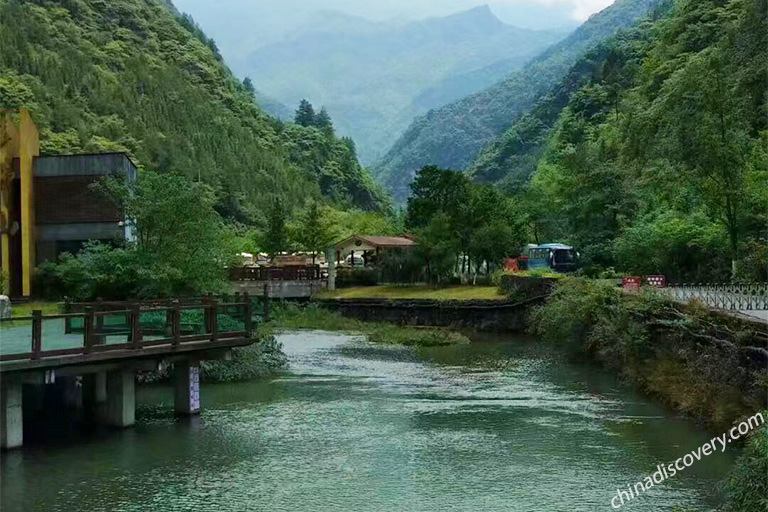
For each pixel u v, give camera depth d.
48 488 15.47
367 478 16.44
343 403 24.69
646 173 54.25
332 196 151.75
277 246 76.62
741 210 36.09
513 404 24.48
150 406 23.62
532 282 46.97
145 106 132.12
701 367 21.70
